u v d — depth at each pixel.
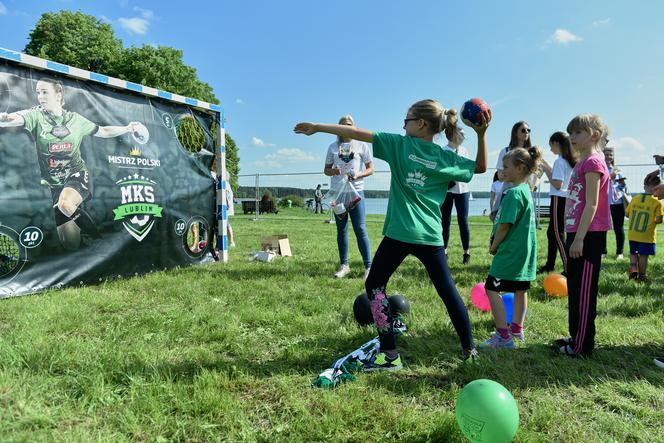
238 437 2.00
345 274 5.62
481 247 9.05
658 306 4.07
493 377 2.62
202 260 6.43
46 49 30.62
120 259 5.18
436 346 3.07
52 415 2.08
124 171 5.23
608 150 7.13
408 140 2.71
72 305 3.93
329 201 5.53
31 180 4.36
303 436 2.01
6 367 2.48
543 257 7.40
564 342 3.14
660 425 2.14
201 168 6.38
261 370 2.70
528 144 5.12
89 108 4.89
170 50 32.88
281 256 7.30
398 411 2.24
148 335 3.22
